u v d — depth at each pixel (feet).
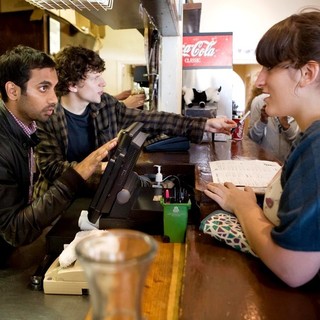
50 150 5.30
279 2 15.11
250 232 2.55
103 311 1.37
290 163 2.23
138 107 8.11
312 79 2.27
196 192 3.65
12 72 3.59
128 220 3.56
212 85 8.70
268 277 2.39
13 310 2.76
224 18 15.44
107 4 5.05
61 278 2.94
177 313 2.43
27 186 4.01
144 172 4.82
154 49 7.22
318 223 1.93
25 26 10.18
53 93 3.86
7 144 3.62
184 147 5.88
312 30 2.23
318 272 2.31
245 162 4.83
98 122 5.90
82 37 14.07
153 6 4.81
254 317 1.99
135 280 1.35
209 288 2.26
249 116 9.48
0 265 3.49
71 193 3.50
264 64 2.46
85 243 1.44
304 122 2.40
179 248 3.39
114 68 17.01
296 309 2.06
